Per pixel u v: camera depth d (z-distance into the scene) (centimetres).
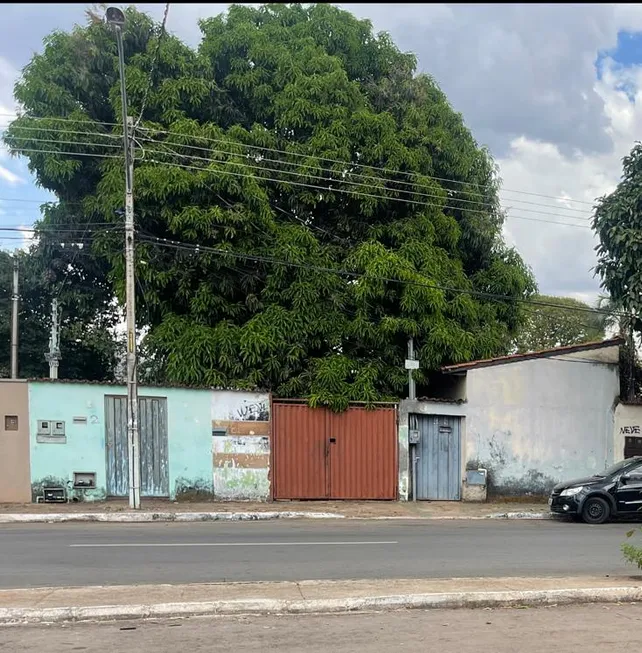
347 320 1820
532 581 745
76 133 1761
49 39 1897
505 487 1822
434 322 1806
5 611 589
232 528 1266
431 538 1142
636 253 1556
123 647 523
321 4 2138
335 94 1897
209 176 1659
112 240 1723
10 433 1526
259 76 1959
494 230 2139
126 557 905
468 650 521
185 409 1639
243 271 1797
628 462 1548
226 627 577
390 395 1852
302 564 866
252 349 1689
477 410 1823
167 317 1747
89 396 1580
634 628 584
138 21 1939
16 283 2347
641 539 1159
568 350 1906
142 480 1603
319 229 1941
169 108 1827
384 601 642
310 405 1700
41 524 1305
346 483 1733
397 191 1900
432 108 2086
